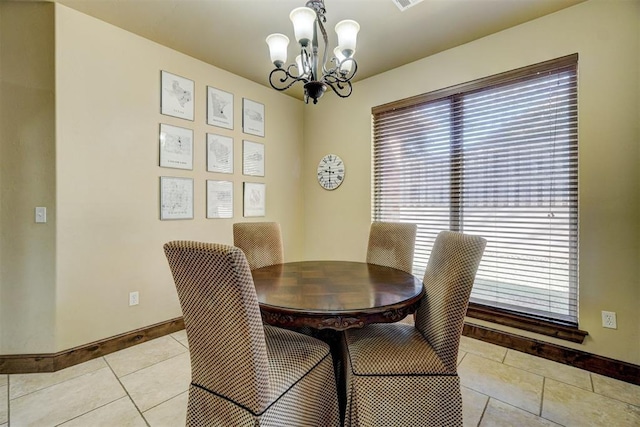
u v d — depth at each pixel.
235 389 1.14
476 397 1.77
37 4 2.06
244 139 3.29
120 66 2.38
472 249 1.35
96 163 2.27
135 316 2.49
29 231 2.07
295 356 1.36
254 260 2.46
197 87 2.88
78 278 2.19
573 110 2.14
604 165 1.99
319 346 1.47
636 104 1.89
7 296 2.05
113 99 2.35
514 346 2.35
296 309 1.34
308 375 1.33
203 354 1.23
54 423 1.56
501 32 2.40
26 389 1.86
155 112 2.60
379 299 1.45
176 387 1.88
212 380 1.22
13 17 2.05
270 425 1.13
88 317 2.24
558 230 2.21
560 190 2.20
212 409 1.22
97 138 2.27
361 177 3.38
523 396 1.78
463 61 2.61
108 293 2.34
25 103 2.05
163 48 2.64
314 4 1.74
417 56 2.81
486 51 2.48
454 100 2.70
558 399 1.75
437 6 2.10
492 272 2.51
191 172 2.84
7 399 1.76
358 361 1.36
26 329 2.07
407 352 1.40
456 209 2.70
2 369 2.03
